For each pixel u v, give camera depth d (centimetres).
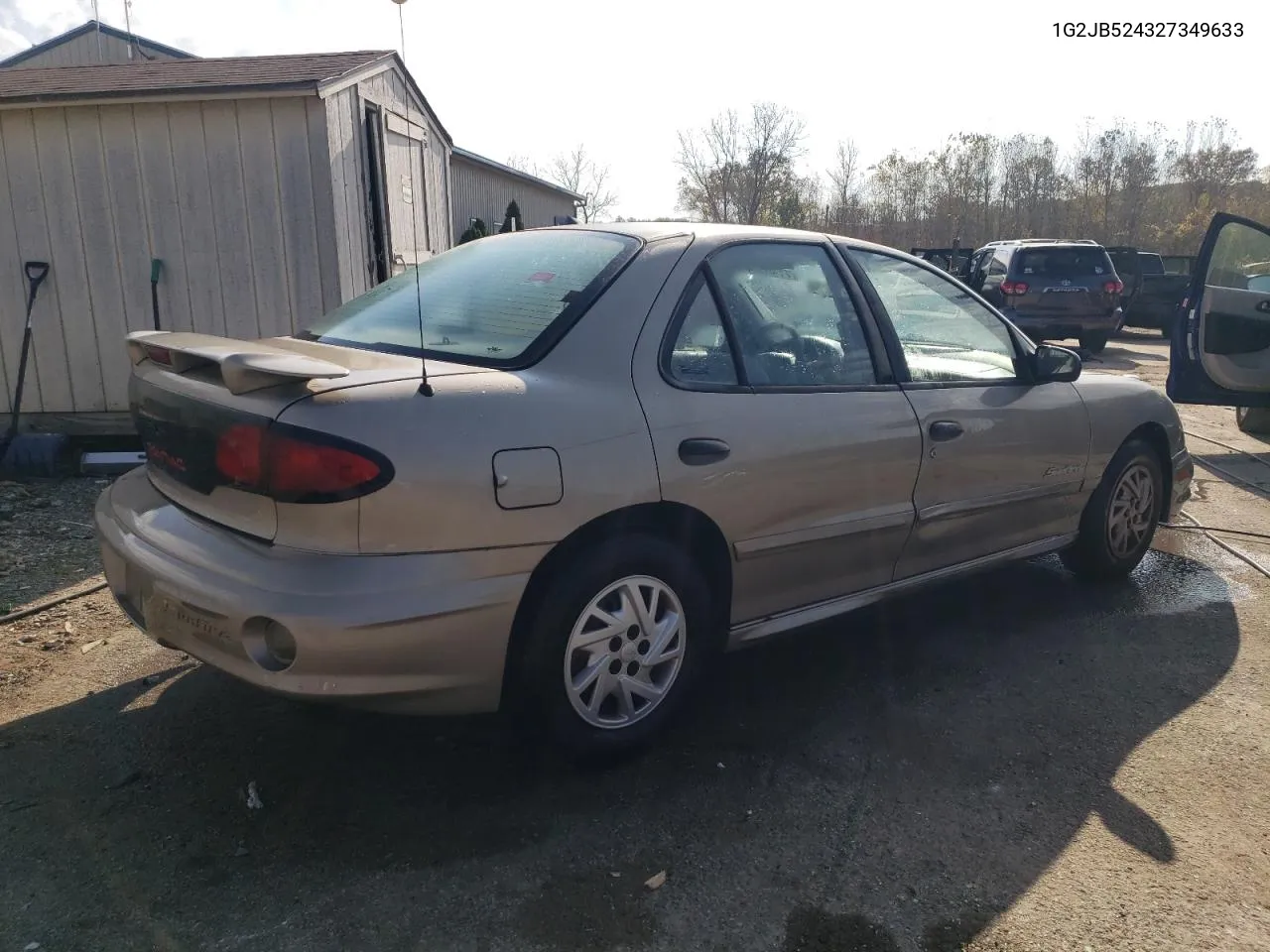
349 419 235
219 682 346
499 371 267
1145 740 321
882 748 313
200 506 263
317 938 221
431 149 925
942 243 4219
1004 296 1505
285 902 233
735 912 234
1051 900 241
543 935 224
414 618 237
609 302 288
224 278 689
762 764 302
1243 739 323
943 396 364
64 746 301
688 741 315
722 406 297
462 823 266
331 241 686
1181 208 3816
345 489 232
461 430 245
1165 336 1905
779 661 379
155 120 666
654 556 285
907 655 387
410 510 237
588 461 264
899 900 240
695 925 229
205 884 239
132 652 369
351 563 235
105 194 674
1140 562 502
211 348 261
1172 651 394
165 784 281
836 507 328
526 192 2753
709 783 290
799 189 4425
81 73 764
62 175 671
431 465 239
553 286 300
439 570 242
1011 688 358
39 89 671
